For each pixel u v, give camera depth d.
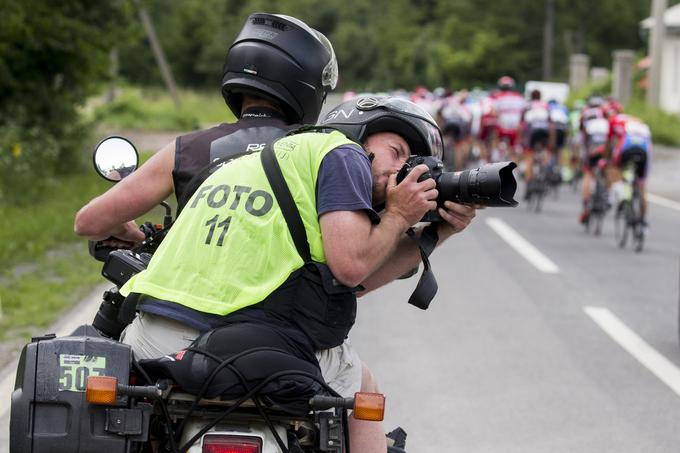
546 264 30.83
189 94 139.38
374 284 8.34
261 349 6.94
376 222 7.26
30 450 6.82
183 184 8.00
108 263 8.27
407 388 17.16
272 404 6.93
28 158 41.78
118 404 6.88
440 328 21.72
